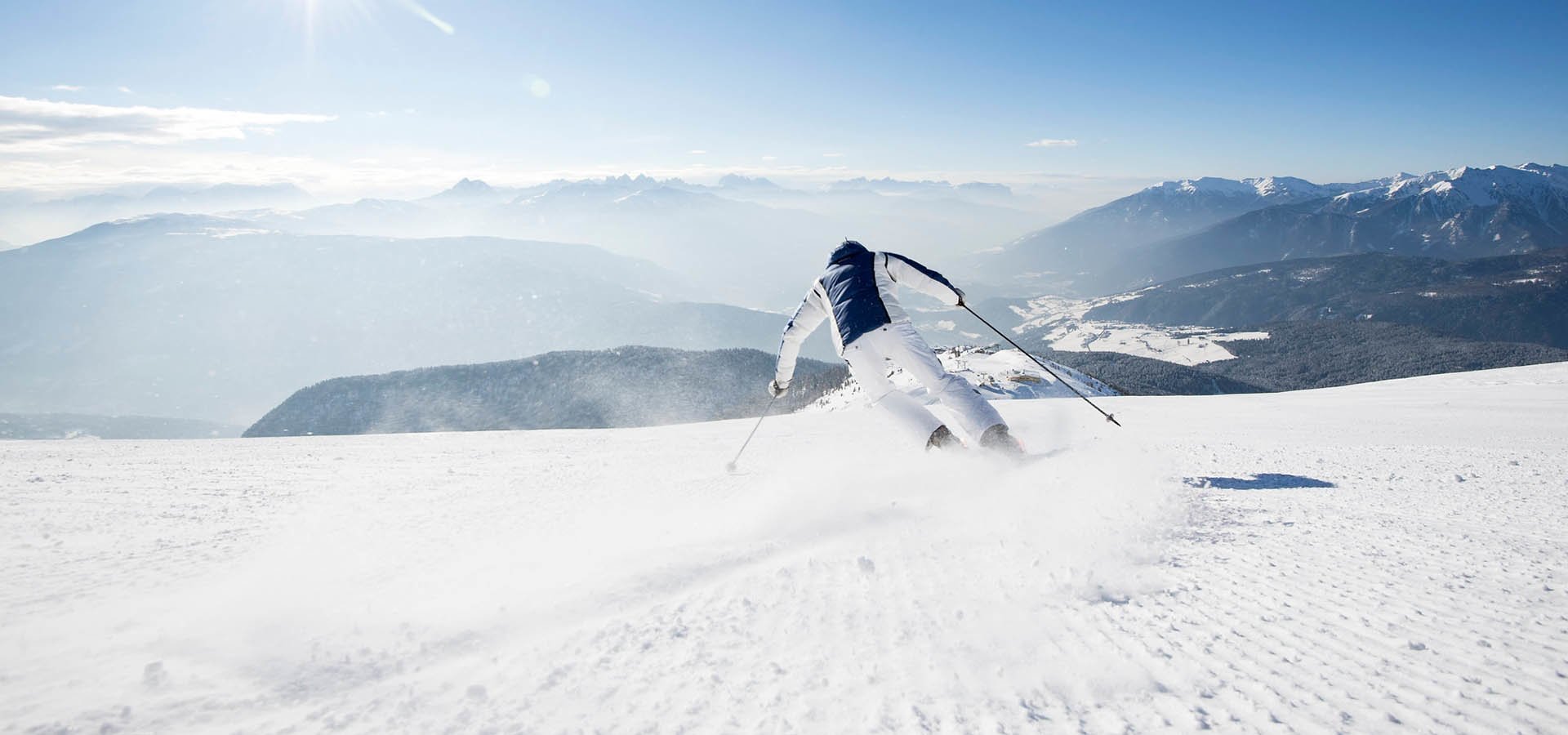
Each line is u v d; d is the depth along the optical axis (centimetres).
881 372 418
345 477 676
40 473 722
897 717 113
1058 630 154
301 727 122
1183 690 119
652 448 911
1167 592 183
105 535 380
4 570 287
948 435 396
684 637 161
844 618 170
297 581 247
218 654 165
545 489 542
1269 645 140
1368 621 153
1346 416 1205
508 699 131
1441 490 405
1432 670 123
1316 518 302
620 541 298
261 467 775
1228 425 1039
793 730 111
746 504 382
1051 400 1830
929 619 166
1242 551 233
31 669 158
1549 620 151
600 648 156
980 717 111
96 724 125
